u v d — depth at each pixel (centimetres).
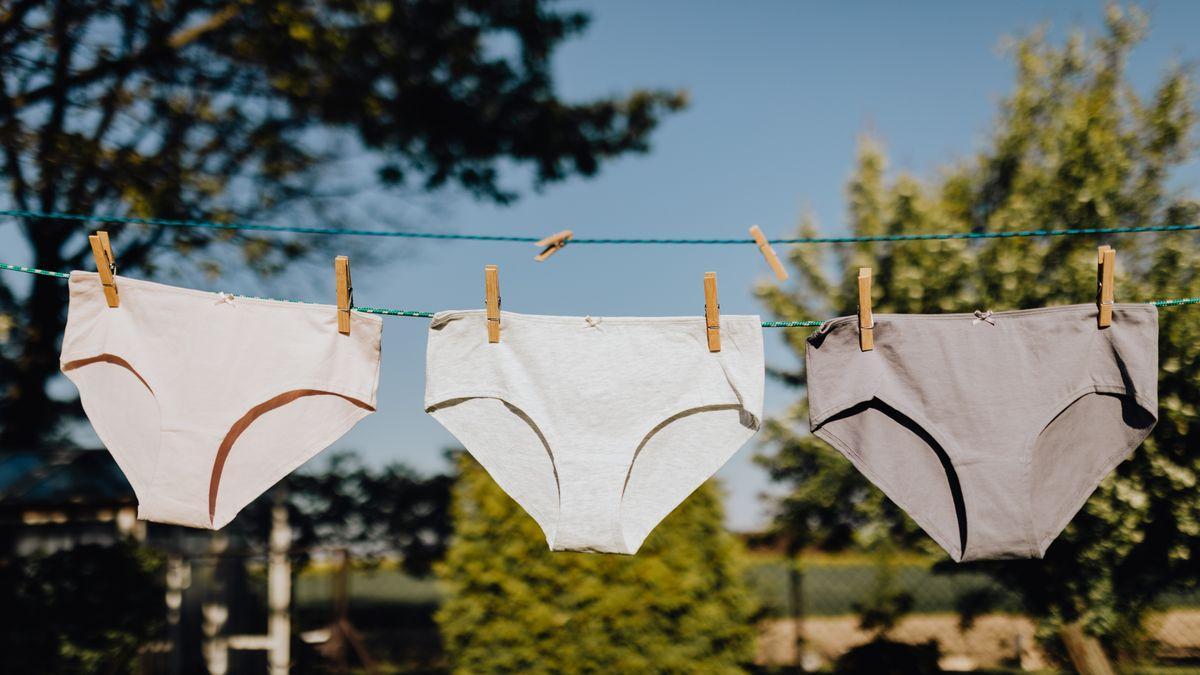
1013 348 277
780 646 759
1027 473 269
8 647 566
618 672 524
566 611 534
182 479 276
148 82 676
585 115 729
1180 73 574
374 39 657
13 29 639
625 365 288
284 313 285
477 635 543
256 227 306
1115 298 521
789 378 712
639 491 295
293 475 860
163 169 664
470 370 289
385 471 877
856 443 282
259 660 812
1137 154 583
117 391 285
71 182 655
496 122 712
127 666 622
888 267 602
